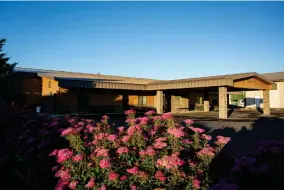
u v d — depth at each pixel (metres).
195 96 33.59
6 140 6.44
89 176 3.94
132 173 3.72
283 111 28.83
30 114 8.38
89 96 22.80
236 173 3.16
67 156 3.98
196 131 4.55
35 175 5.30
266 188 2.98
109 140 4.54
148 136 4.63
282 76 35.66
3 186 5.35
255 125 14.38
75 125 5.81
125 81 24.70
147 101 27.83
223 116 18.19
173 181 3.59
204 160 4.13
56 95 21.78
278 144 3.32
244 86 19.52
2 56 15.73
